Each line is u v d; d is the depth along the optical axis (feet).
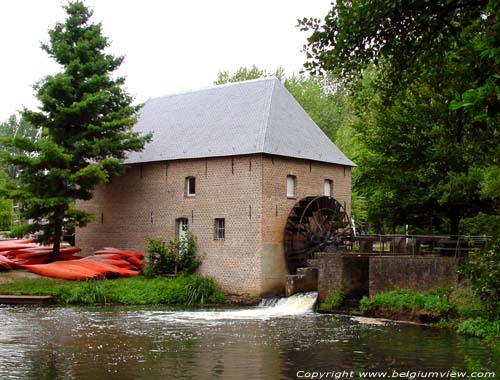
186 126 97.81
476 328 53.06
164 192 95.04
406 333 54.08
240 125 90.53
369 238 82.84
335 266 73.97
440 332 54.85
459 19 24.36
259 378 36.35
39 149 89.35
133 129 104.53
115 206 101.35
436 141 76.43
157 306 79.25
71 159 88.48
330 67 25.00
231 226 86.99
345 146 140.05
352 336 52.49
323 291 74.84
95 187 104.06
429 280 65.51
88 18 95.09
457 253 65.26
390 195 84.64
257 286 83.51
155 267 89.76
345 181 99.19
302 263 87.97
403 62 25.49
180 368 39.06
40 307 75.31
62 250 97.45
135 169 99.09
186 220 92.99
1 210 152.76
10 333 53.26
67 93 89.92
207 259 89.04
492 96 15.76
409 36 24.21
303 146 91.56
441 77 26.45
